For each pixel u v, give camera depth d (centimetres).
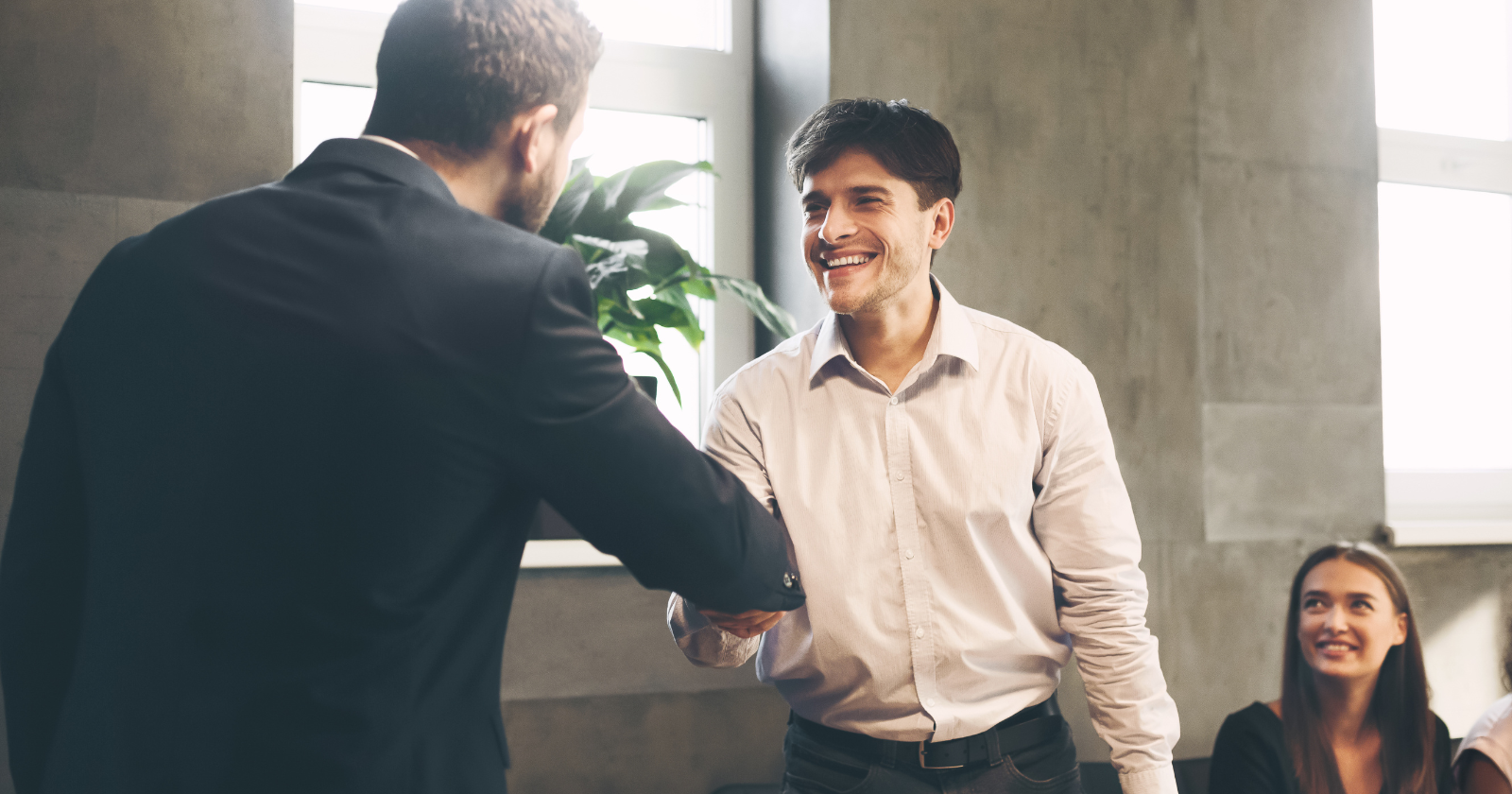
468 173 83
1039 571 129
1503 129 296
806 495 128
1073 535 127
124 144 170
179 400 71
